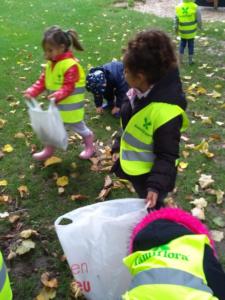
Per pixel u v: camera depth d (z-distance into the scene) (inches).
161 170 46.1
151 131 47.2
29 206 71.3
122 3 240.1
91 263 43.5
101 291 44.2
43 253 61.7
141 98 47.7
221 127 94.1
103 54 144.1
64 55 73.2
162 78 45.4
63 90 72.9
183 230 34.1
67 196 73.4
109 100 101.0
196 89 112.7
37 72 129.0
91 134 81.8
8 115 101.4
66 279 57.2
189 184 75.0
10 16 206.1
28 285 56.8
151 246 33.5
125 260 32.7
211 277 29.9
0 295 37.7
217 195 71.6
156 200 46.0
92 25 186.7
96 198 72.8
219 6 228.5
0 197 72.3
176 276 29.2
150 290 28.8
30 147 87.9
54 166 81.0
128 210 46.4
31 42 161.3
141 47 43.9
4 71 130.0
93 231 43.3
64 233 43.4
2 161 83.4
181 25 129.5
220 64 132.3
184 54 141.5
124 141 51.4
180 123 46.6
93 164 81.4
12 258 60.7
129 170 50.8
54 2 239.1
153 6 238.7
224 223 66.2
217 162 81.5
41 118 70.1
